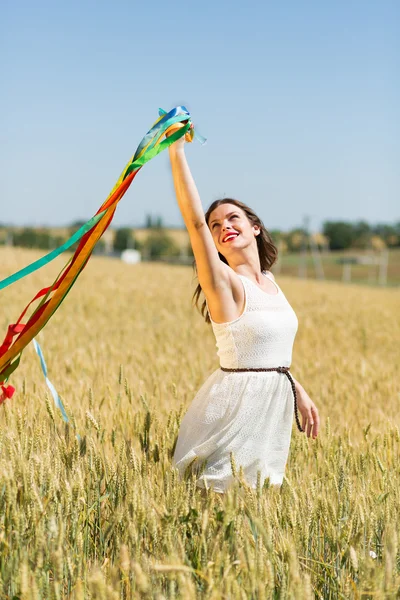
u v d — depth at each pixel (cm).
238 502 292
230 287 363
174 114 340
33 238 8112
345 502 323
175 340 998
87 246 334
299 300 2039
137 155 331
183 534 288
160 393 571
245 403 360
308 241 10506
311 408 398
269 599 244
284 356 376
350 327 1318
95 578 216
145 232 10194
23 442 349
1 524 283
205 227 351
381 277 7362
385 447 430
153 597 244
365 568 253
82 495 296
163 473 369
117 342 936
